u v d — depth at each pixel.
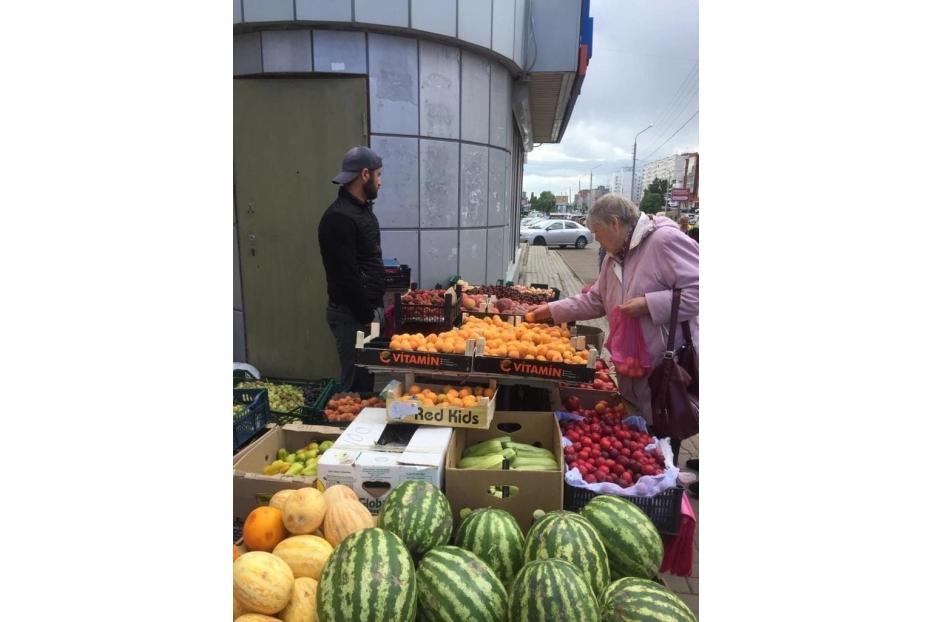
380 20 5.68
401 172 6.23
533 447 2.90
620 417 3.24
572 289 13.99
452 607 1.61
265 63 5.78
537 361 2.96
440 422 2.79
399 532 1.95
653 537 2.05
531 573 1.59
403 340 3.14
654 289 3.26
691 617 1.66
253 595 1.66
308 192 5.87
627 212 3.38
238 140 5.82
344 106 5.73
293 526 1.97
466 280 7.23
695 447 4.82
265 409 3.65
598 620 1.57
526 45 8.41
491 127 7.39
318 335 6.09
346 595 1.53
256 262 6.04
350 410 3.67
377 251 4.44
